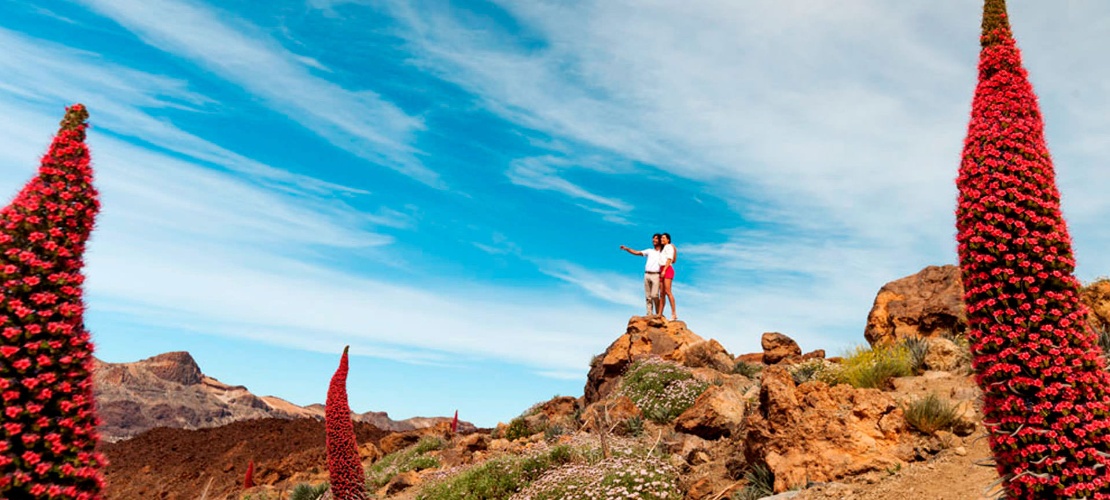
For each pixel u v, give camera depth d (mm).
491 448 19094
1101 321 12500
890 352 13648
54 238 5160
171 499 24797
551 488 11727
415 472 17859
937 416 9633
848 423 9758
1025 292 5688
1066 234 5781
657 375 19172
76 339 5145
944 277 16531
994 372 5734
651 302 25109
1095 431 5418
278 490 21641
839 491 8812
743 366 20703
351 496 10305
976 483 8031
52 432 4914
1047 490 5496
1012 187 5793
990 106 6125
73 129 5523
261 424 32156
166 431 33219
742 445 11633
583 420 18891
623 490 10672
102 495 5215
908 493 8273
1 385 4738
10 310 4914
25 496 4734
